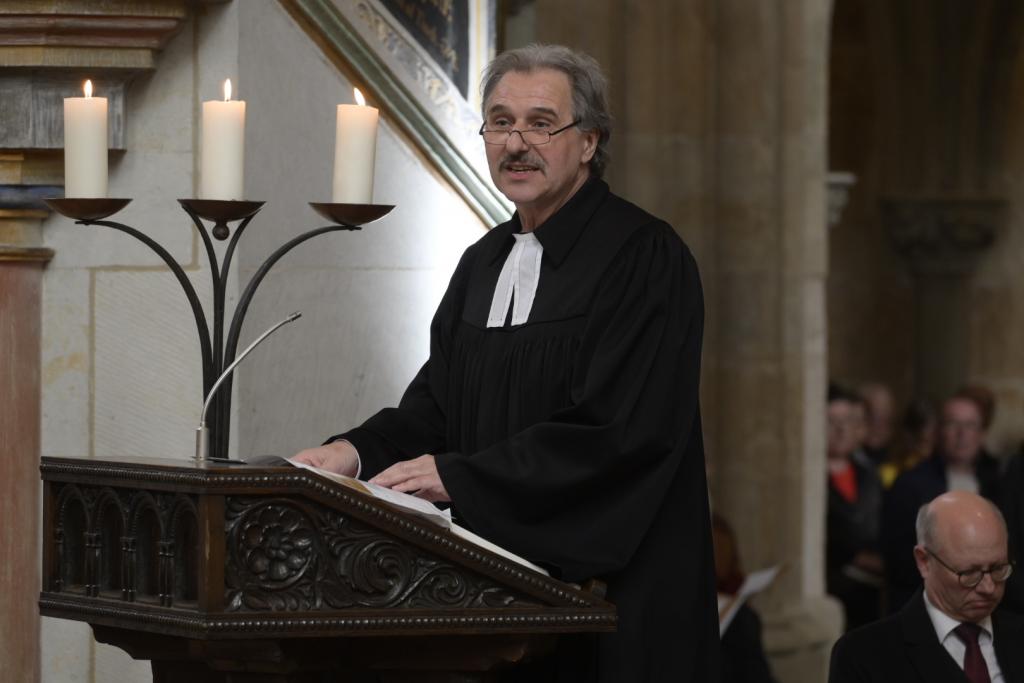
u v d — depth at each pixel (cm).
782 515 1479
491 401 612
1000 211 2381
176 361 751
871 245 2422
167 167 748
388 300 816
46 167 741
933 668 800
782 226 1464
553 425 566
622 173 1403
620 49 1395
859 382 2438
